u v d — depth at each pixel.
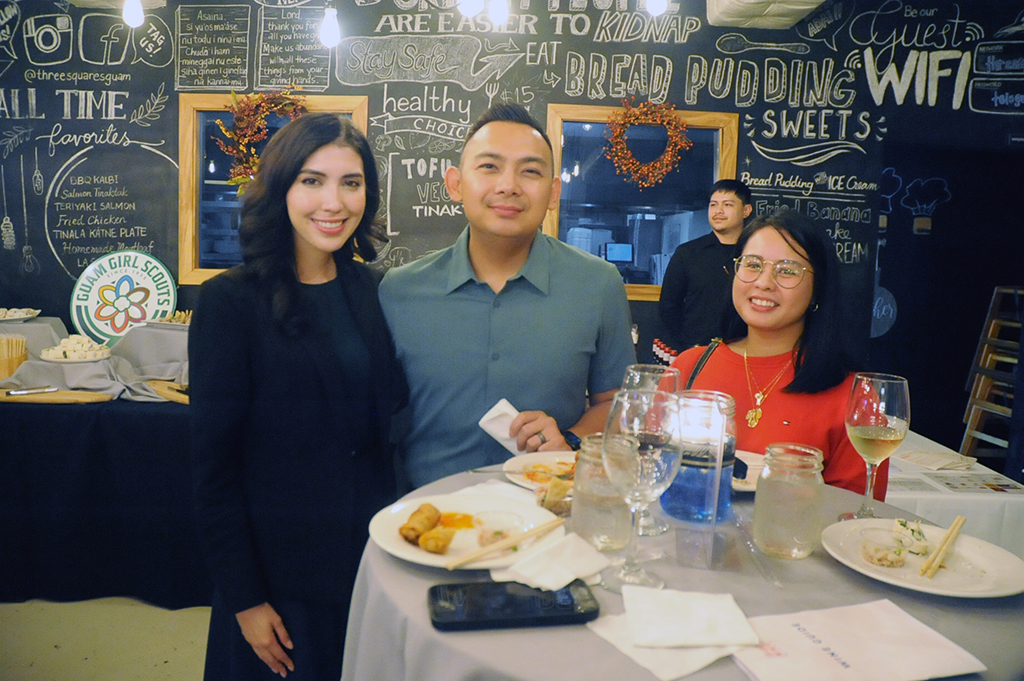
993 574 0.92
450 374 1.59
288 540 1.34
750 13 3.85
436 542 0.92
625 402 0.96
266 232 1.36
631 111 4.10
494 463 1.60
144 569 2.55
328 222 1.35
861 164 4.24
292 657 1.33
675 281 3.74
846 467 1.48
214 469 1.29
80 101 4.16
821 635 0.77
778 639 0.75
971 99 4.20
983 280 5.06
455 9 4.12
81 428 2.47
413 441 1.66
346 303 1.49
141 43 4.14
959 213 5.00
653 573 0.91
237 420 1.30
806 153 4.22
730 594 0.86
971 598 0.87
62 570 2.54
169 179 4.20
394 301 1.58
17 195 4.21
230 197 4.25
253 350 1.32
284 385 1.32
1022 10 4.13
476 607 0.80
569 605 0.80
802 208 4.24
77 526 2.52
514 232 1.49
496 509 1.07
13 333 3.52
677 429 0.92
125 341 2.86
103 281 3.74
